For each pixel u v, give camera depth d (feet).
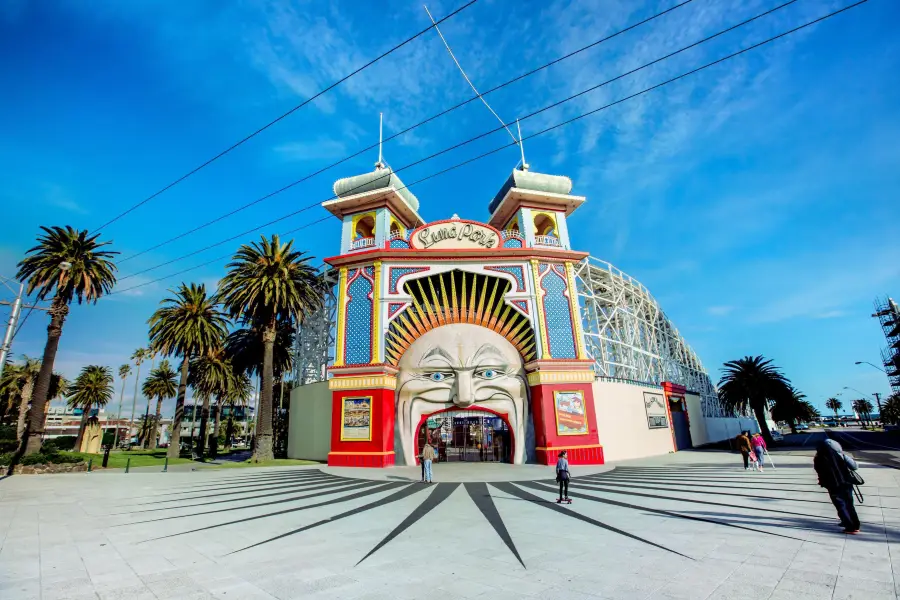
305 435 115.75
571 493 52.75
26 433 100.22
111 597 21.18
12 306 66.80
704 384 205.87
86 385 221.46
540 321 100.01
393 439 96.12
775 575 22.16
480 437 106.93
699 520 35.47
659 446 119.85
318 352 129.08
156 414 219.41
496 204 127.95
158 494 56.95
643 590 20.71
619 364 123.54
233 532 34.63
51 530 36.01
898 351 209.67
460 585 22.00
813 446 143.33
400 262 103.14
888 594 19.34
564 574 23.29
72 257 113.39
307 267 123.85
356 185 113.60
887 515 35.06
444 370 97.81
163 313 137.49
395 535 33.04
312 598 20.66
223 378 160.66
